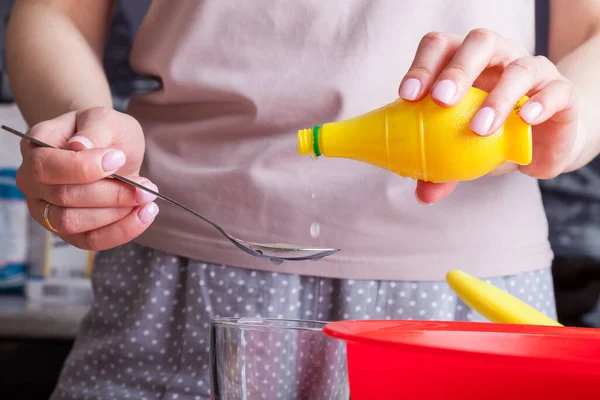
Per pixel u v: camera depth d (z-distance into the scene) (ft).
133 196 2.09
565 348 1.46
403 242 2.74
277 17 2.77
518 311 2.02
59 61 2.89
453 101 1.86
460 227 2.77
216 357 1.58
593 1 3.07
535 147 2.27
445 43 2.01
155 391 2.85
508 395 1.33
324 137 2.00
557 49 3.25
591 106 2.64
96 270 3.10
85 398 2.93
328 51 2.76
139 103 3.10
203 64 2.84
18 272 6.20
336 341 1.54
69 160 1.96
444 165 1.92
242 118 2.81
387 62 2.75
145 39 3.05
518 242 2.88
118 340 2.91
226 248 2.76
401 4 2.76
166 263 2.86
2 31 6.81
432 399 1.40
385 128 1.94
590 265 5.82
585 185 5.92
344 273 2.73
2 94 6.77
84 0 3.26
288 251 2.16
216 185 2.79
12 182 6.13
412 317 2.76
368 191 2.71
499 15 2.91
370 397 1.48
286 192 2.73
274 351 1.53
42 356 5.64
